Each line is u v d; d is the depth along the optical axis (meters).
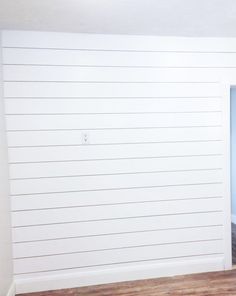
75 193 2.64
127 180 2.72
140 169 2.74
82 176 2.65
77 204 2.65
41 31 2.52
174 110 2.77
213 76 2.81
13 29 2.46
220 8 2.10
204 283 2.69
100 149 2.67
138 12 2.14
